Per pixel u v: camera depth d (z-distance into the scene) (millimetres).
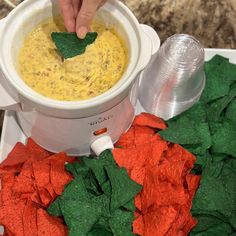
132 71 419
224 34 600
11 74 412
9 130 517
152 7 606
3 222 451
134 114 522
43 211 454
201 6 609
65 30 463
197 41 503
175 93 512
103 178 459
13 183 472
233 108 519
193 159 474
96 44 450
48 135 478
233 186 474
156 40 456
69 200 441
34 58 446
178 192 458
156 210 451
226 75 536
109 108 433
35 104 411
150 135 504
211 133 503
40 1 448
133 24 442
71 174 476
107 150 471
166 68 493
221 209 460
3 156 499
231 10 610
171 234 446
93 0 405
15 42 441
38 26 463
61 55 439
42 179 463
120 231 440
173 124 504
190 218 457
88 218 433
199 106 514
